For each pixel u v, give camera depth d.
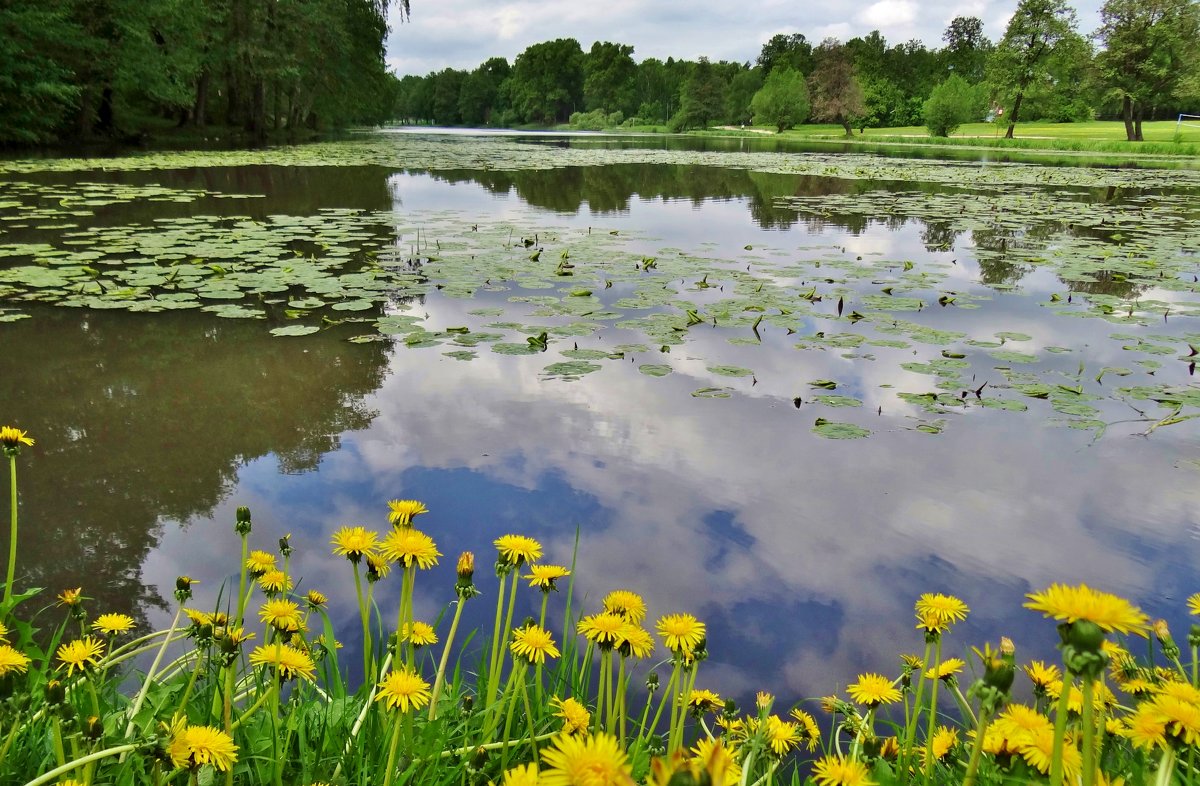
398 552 1.28
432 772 1.29
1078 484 3.14
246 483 3.00
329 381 4.14
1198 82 32.72
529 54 87.25
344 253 7.53
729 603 2.34
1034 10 36.41
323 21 26.08
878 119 60.66
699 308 5.81
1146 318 5.76
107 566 2.44
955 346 5.00
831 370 4.50
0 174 13.69
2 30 16.44
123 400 3.80
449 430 3.55
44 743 1.31
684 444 3.46
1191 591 2.43
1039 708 1.37
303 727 1.35
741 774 1.21
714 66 74.06
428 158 23.09
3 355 4.37
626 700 1.95
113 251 7.12
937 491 3.07
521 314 5.59
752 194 14.71
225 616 1.47
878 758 1.18
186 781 1.24
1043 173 20.59
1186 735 0.97
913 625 2.26
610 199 13.66
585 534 2.70
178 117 27.02
